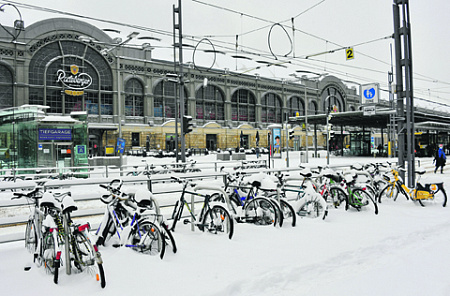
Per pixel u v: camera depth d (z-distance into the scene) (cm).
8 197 1128
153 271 431
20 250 524
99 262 388
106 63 4447
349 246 543
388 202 927
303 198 736
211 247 530
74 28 4116
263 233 608
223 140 5612
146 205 504
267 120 6400
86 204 1015
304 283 415
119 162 2314
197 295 368
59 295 369
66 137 1720
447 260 490
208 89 5578
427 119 3425
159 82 4975
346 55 1593
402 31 1130
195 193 631
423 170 895
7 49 3709
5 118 1694
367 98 1648
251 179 664
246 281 407
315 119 3844
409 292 387
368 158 3447
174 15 1752
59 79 3969
